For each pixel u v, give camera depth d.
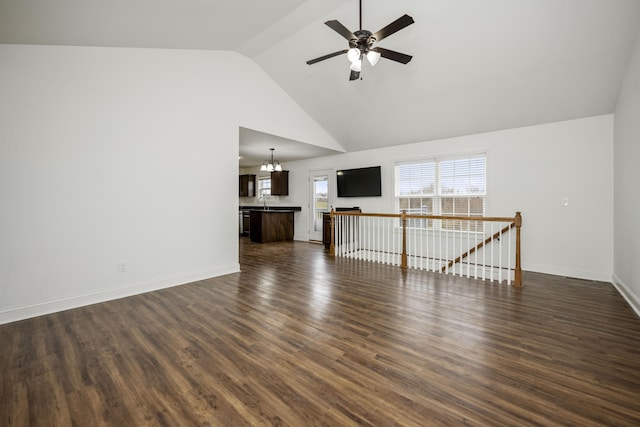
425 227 5.82
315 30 3.76
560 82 3.74
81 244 3.16
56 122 2.99
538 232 4.58
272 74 4.96
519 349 2.21
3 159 2.71
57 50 2.98
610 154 4.00
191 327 2.62
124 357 2.12
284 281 4.08
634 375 1.88
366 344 2.30
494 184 4.95
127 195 3.48
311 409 1.59
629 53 3.15
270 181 9.25
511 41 3.37
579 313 2.91
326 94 5.17
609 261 4.04
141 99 3.57
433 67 4.01
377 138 6.10
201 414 1.55
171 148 3.83
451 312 2.94
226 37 3.78
